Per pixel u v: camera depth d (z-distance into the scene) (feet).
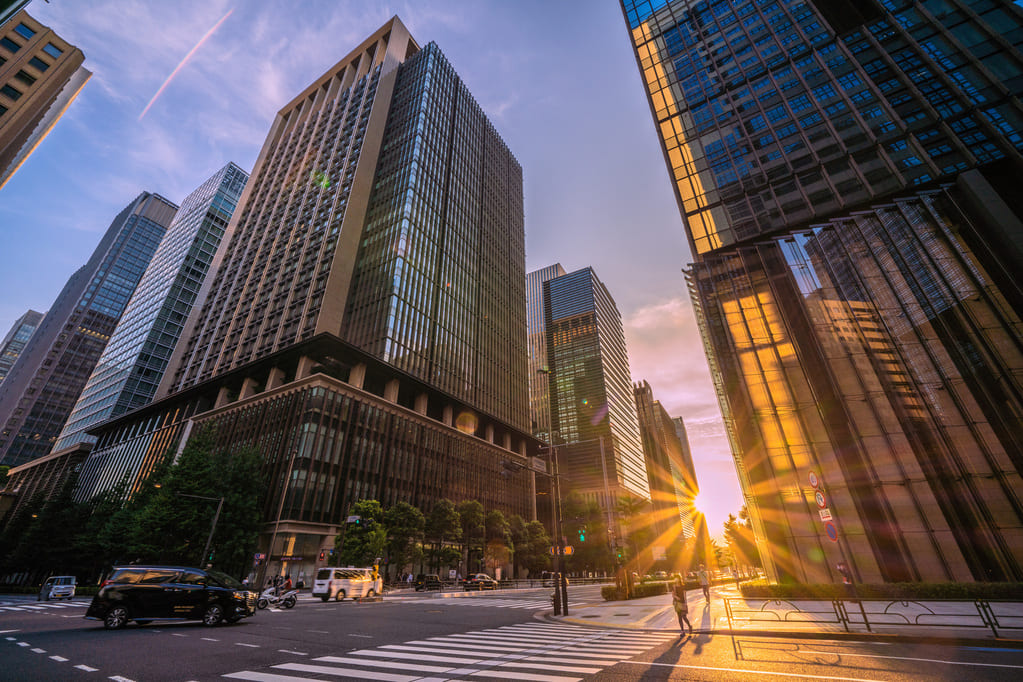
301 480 152.05
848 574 42.73
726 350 106.11
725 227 120.57
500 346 310.45
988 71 105.60
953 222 93.91
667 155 143.23
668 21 169.37
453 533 170.30
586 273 569.23
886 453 83.25
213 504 127.03
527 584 191.11
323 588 94.17
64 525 163.12
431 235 266.98
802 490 86.69
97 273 431.84
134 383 310.86
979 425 79.15
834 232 106.01
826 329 97.50
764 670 26.63
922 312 90.63
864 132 112.98
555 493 75.77
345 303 222.28
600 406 452.35
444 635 43.65
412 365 222.28
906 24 121.80
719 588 147.33
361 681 24.29
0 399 427.33
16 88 189.26
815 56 131.23
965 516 74.90
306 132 334.85
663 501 575.38
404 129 288.71
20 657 29.73
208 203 399.65
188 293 358.43
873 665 27.43
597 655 32.30
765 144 126.21
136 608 45.03
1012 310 82.17
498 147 402.31
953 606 56.85
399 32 344.08
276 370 198.39
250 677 25.22
